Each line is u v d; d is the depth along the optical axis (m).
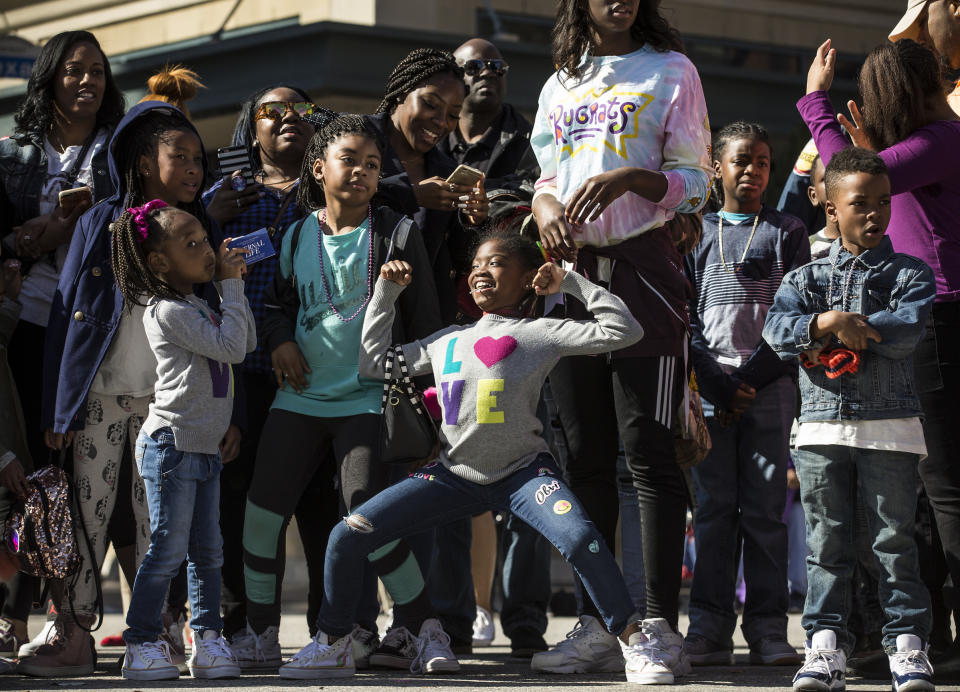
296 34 10.20
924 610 3.71
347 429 4.20
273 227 4.79
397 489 3.96
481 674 4.25
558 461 5.33
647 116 4.14
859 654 4.54
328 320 4.28
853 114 4.24
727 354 4.96
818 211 5.77
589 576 3.80
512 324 4.05
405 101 4.92
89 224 4.35
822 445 3.79
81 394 4.17
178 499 3.97
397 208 4.58
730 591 4.82
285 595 8.16
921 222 4.09
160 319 3.98
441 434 4.03
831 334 3.78
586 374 4.18
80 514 4.25
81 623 4.25
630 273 4.14
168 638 4.58
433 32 10.50
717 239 5.10
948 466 4.00
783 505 4.83
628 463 4.18
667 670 3.85
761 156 5.12
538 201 4.14
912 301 3.74
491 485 3.97
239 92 10.56
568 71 4.28
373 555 4.22
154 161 4.36
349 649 4.04
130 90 11.07
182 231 4.02
